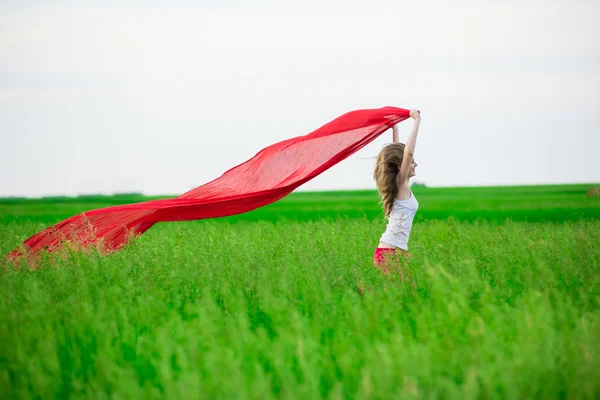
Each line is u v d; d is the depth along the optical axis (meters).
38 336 6.18
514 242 10.29
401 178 9.31
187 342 6.00
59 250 10.09
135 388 5.04
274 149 12.19
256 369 5.39
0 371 5.84
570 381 5.31
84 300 7.16
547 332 5.85
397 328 6.09
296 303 7.28
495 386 5.13
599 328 6.12
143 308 6.85
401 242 9.33
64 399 5.66
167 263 9.41
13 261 10.05
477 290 7.48
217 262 9.03
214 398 5.09
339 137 11.62
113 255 9.80
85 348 6.24
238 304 7.19
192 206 12.15
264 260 9.57
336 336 6.33
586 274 8.14
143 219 12.41
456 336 5.95
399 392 4.94
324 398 5.34
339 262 9.22
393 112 11.23
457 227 11.27
